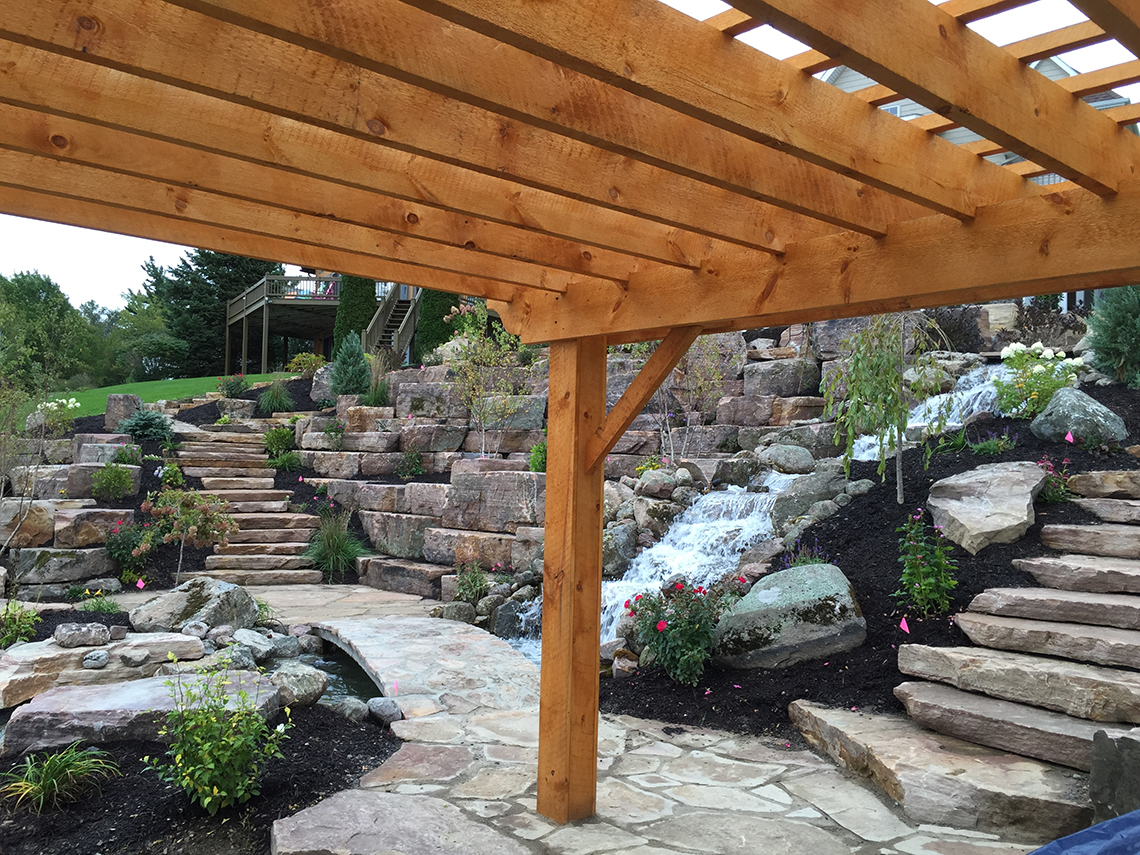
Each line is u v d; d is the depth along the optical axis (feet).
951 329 36.76
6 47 6.07
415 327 66.64
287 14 4.89
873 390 23.32
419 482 40.22
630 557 27.53
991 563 19.49
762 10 4.85
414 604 30.19
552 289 12.89
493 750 15.43
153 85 6.62
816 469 27.50
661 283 11.44
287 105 6.01
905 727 15.17
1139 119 7.55
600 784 14.08
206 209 9.12
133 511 33.50
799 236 9.84
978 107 6.23
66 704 14.62
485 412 40.22
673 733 16.90
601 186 7.93
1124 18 5.07
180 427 47.67
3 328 36.76
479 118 7.09
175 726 13.30
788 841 11.84
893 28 5.61
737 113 6.21
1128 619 15.44
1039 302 38.55
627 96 6.63
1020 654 15.78
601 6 5.40
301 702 16.72
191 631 20.35
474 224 9.96
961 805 12.35
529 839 11.77
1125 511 19.90
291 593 32.14
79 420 51.67
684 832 12.12
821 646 18.33
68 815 12.07
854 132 7.15
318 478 44.09
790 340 37.24
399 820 12.16
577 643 12.69
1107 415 24.41
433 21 5.57
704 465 31.22
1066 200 7.40
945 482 22.79
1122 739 10.89
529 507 31.83
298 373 67.21
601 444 12.69
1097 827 6.91
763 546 24.53
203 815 12.24
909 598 18.89
